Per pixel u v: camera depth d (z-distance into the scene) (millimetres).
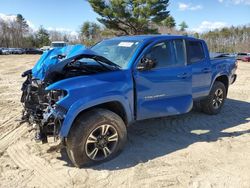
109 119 4184
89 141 4078
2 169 4094
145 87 4699
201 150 4824
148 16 38781
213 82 6488
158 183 3812
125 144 4953
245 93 9703
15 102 7781
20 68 18016
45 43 88812
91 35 65750
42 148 4738
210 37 78812
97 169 4117
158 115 4984
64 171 4059
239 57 38281
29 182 3801
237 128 5996
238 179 3951
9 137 5195
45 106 4102
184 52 5492
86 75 4207
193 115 6746
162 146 4957
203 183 3832
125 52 4875
